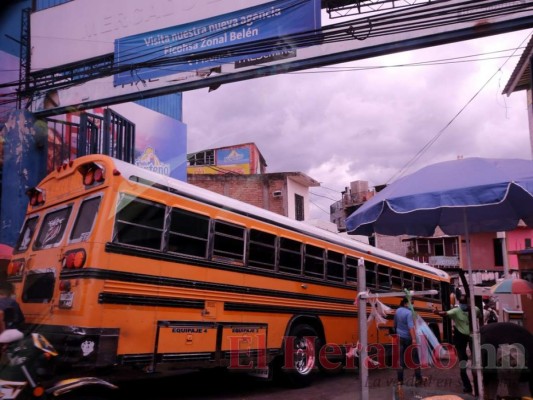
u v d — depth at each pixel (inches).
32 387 130.8
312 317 287.1
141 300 187.6
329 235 318.0
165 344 195.5
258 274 251.8
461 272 241.4
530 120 338.3
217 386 276.4
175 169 392.2
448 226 295.4
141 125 372.5
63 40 378.0
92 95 351.6
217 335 221.9
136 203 192.1
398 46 286.5
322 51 301.0
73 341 163.0
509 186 173.8
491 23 269.3
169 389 258.5
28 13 393.7
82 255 174.6
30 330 151.6
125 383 249.0
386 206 209.5
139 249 190.2
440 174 197.8
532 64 316.5
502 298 449.1
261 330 249.0
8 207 224.4
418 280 425.4
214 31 331.3
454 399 162.4
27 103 353.4
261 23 319.0
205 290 218.4
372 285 351.9
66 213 196.7
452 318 267.7
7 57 378.6
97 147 261.1
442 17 279.1
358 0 297.4
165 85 338.3
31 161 232.4
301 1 309.0
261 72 315.0
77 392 147.5
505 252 619.5
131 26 357.1
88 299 169.5
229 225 238.4
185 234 213.0
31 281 192.9
